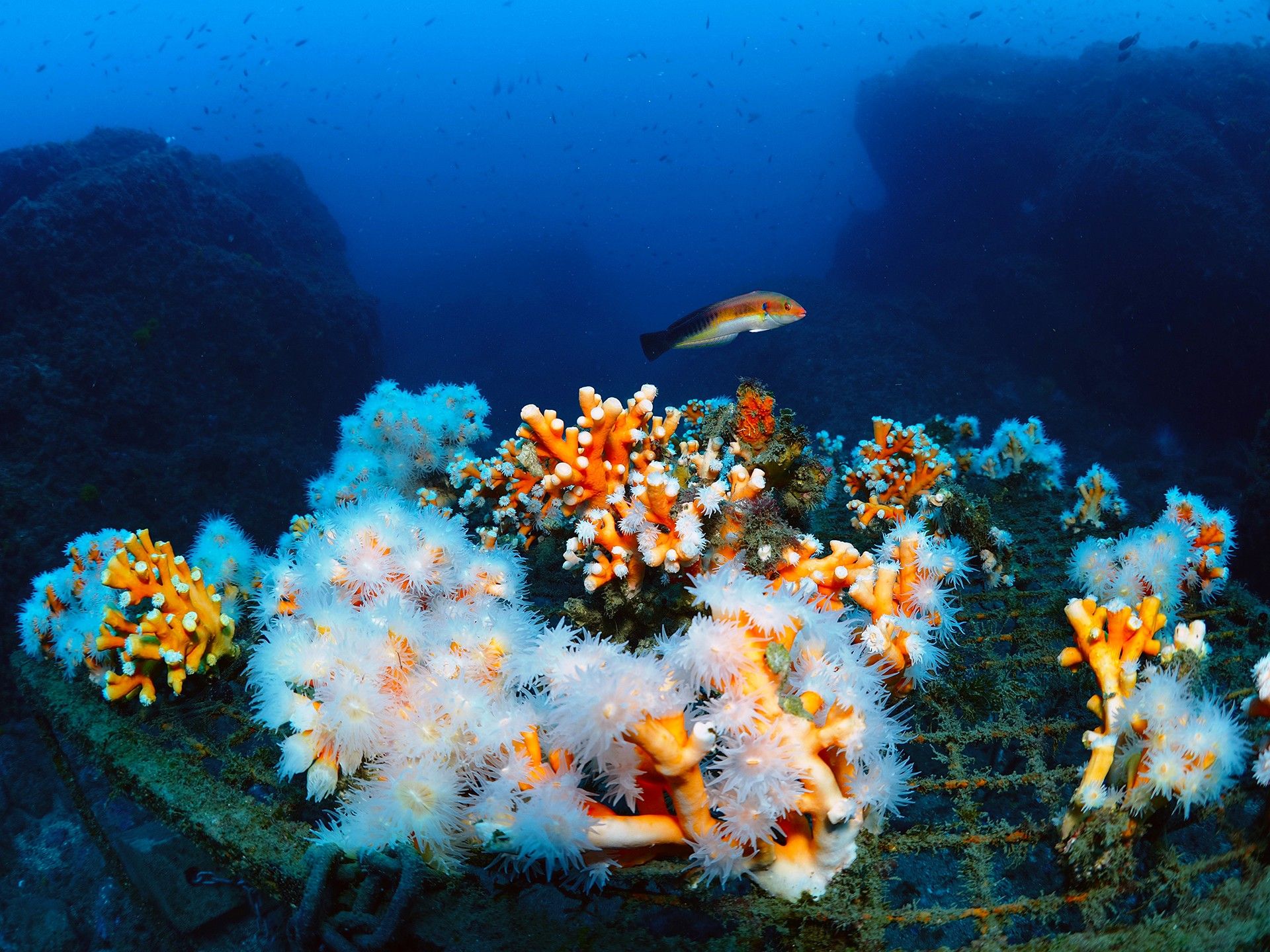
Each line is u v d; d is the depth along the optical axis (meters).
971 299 20.19
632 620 2.57
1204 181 15.57
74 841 6.34
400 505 2.67
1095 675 1.94
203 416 11.59
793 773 1.55
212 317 12.21
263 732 2.52
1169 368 16.20
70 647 3.03
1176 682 1.78
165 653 2.61
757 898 1.71
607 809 1.68
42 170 12.49
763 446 2.66
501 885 1.76
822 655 1.73
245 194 18.17
